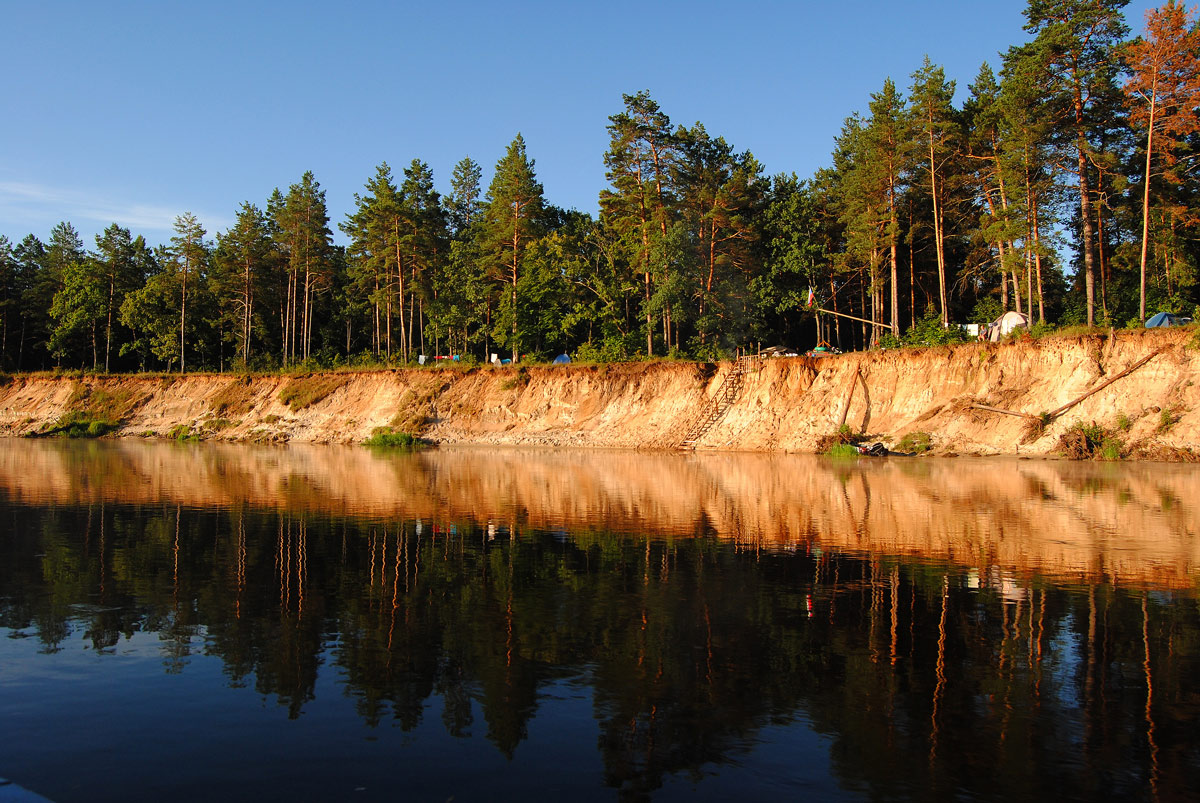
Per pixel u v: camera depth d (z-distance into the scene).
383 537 18.91
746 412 49.41
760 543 18.05
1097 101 42.38
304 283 81.88
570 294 66.81
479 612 12.47
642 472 34.66
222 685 9.44
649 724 8.36
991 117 48.62
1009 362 42.12
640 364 55.09
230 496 26.55
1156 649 10.56
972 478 30.28
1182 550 16.80
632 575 14.97
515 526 20.50
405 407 59.59
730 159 65.81
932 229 57.78
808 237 62.50
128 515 22.31
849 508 23.27
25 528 20.08
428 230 74.75
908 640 11.03
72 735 8.07
